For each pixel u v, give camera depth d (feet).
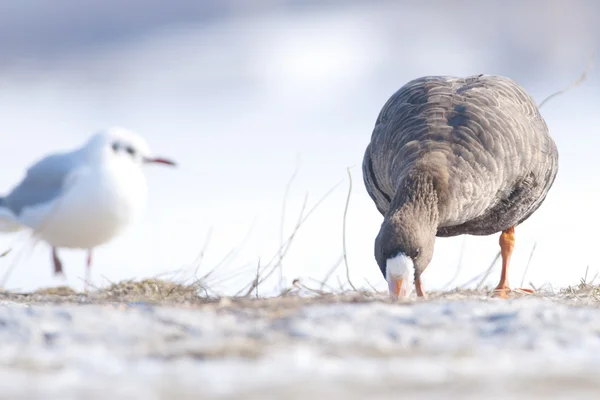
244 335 25.91
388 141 42.42
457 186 39.37
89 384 20.92
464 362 23.08
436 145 40.50
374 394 20.04
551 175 44.39
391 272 36.68
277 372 21.90
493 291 42.06
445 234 44.37
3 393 20.25
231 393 20.15
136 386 20.70
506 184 41.70
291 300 32.24
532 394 20.04
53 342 25.34
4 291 41.45
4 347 24.88
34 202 42.22
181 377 21.47
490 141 40.78
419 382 20.98
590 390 20.34
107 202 41.34
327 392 20.20
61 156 42.39
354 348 24.45
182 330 26.58
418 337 25.72
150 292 40.32
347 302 32.65
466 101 42.29
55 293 41.47
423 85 44.34
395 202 38.91
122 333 26.09
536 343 25.03
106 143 41.70
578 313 28.99
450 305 29.86
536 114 44.91
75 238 42.47
